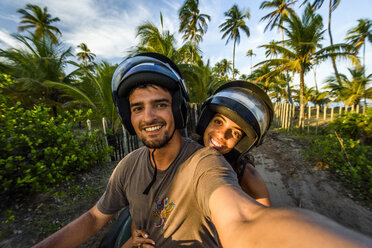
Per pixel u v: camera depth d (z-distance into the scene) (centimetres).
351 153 273
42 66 662
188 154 48
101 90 429
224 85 85
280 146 427
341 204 196
